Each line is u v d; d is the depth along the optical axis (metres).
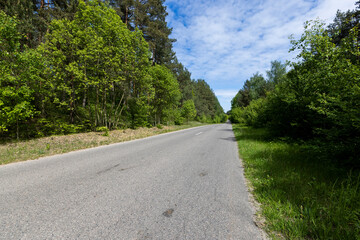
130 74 14.07
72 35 10.63
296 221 2.08
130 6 19.73
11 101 8.05
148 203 2.53
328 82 5.42
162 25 24.06
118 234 1.81
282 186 3.14
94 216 2.16
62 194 2.79
